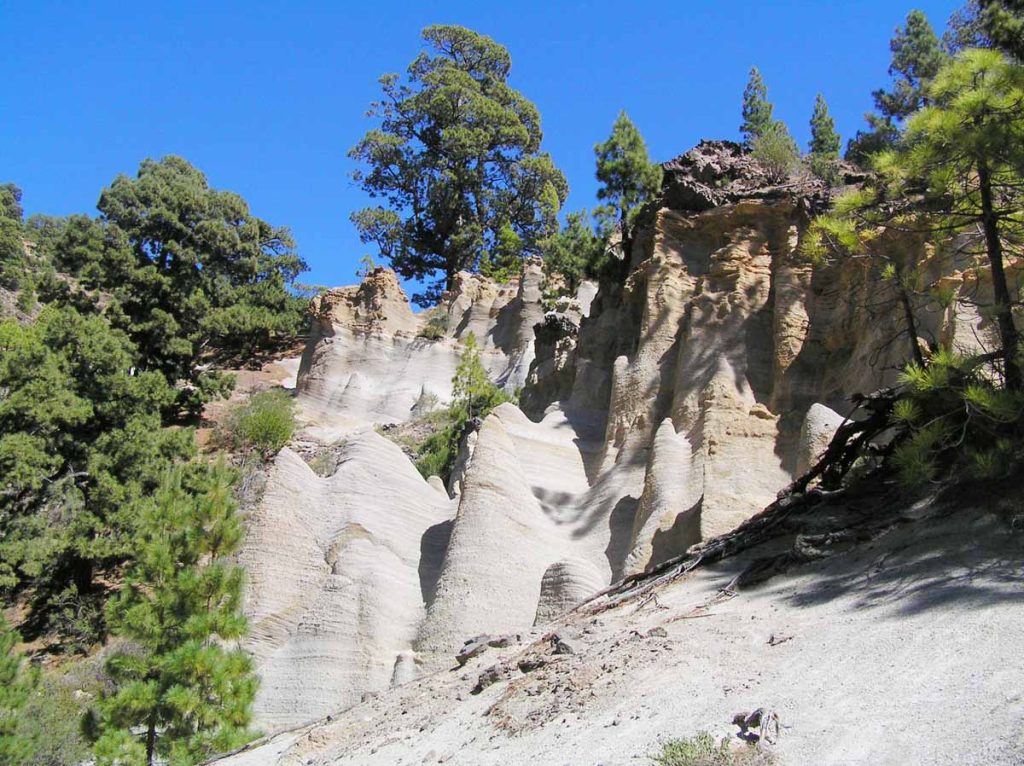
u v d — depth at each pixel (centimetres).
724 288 2986
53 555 4003
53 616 3853
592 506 2761
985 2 2336
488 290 6844
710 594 1412
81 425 4653
